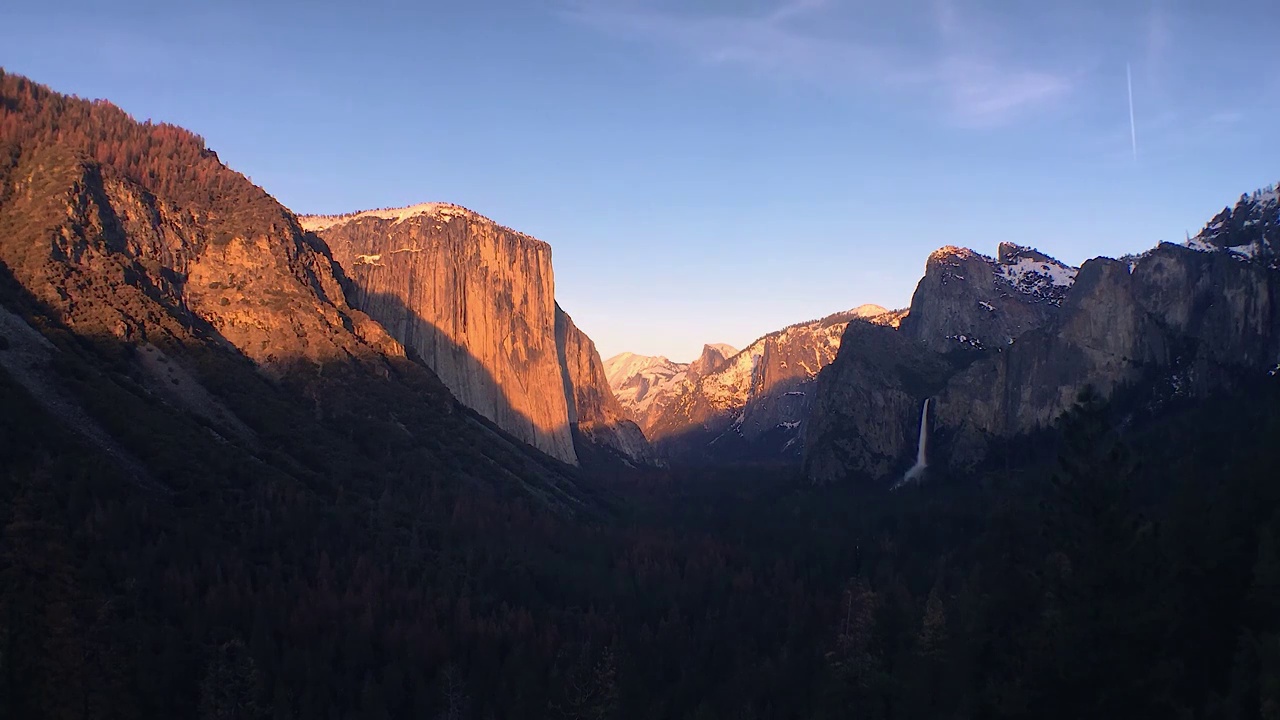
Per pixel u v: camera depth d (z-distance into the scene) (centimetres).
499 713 10088
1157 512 10812
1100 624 6328
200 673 8894
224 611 9738
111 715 8119
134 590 9225
